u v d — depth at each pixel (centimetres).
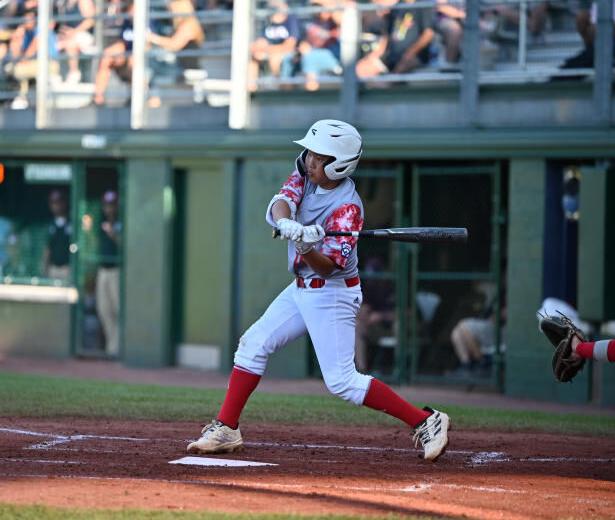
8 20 5094
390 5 4231
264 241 4559
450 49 4303
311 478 1808
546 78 4225
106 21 5041
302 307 1923
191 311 4869
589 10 4088
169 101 4978
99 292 4959
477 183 4312
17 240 5153
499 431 2617
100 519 1457
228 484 1728
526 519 1552
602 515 1595
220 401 3038
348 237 1856
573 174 4284
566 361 2120
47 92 4941
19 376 3906
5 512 1483
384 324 4466
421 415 1964
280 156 4497
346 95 4359
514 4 4284
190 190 4869
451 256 4353
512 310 4194
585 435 2603
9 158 5147
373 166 4500
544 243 4156
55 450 2061
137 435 2292
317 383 4359
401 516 1515
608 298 3984
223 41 4928
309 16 4600
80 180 4988
